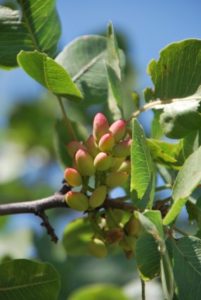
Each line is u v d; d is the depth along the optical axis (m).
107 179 1.15
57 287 1.13
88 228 1.29
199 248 1.08
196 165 1.07
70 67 1.23
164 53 1.16
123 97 1.22
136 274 1.59
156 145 1.16
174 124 1.15
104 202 1.16
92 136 1.16
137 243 1.07
